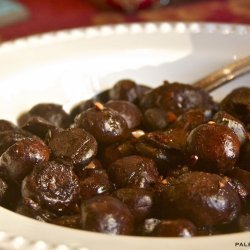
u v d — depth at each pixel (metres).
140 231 0.36
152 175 0.40
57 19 0.77
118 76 0.56
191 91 0.48
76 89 0.54
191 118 0.44
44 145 0.40
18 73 0.53
